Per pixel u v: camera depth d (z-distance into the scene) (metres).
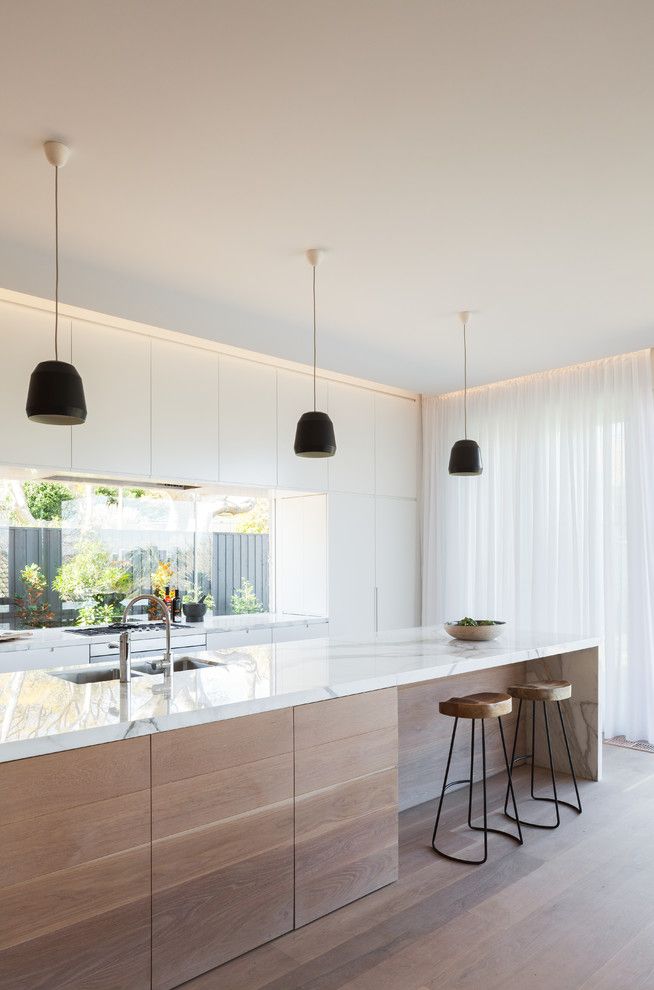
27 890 2.00
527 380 5.95
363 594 6.14
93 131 2.42
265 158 2.61
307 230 3.19
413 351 5.05
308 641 3.98
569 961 2.42
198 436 5.04
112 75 2.14
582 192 2.88
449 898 2.86
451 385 6.15
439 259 3.50
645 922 2.68
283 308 4.16
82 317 4.48
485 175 2.75
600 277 3.74
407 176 2.75
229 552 5.97
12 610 4.71
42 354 4.29
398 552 6.48
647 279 3.77
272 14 1.91
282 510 6.30
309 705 2.73
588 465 5.50
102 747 2.16
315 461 5.80
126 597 5.26
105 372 4.57
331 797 2.78
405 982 2.30
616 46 2.04
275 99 2.27
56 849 2.05
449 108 2.33
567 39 2.01
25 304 4.24
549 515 5.71
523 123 2.42
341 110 2.33
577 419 5.62
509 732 4.58
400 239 3.29
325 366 5.49
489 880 3.01
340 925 2.66
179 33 1.97
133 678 2.91
